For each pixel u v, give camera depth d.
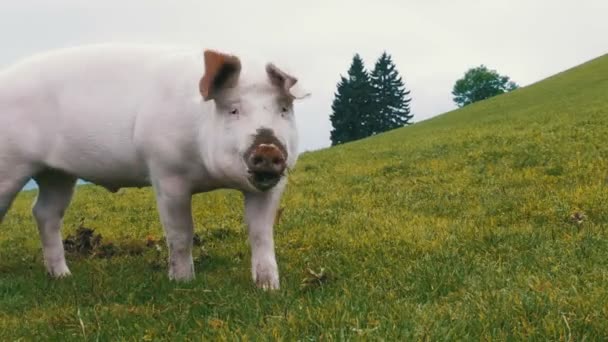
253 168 2.66
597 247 3.35
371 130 45.31
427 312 2.56
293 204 5.75
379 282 3.08
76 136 3.33
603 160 6.26
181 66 3.16
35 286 3.37
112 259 4.11
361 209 5.29
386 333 2.32
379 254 3.68
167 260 3.87
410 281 3.04
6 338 2.66
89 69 3.36
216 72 2.78
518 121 13.62
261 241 3.15
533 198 4.88
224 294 2.95
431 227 4.27
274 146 2.67
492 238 3.74
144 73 3.26
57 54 3.50
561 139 8.53
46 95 3.40
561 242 3.53
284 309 2.66
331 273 3.26
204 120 2.98
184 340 2.46
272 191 3.12
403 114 46.78
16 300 3.17
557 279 2.84
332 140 46.00
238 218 5.42
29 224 5.96
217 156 2.88
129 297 3.00
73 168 3.40
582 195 4.69
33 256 4.30
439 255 3.48
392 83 46.41
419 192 5.88
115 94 3.28
